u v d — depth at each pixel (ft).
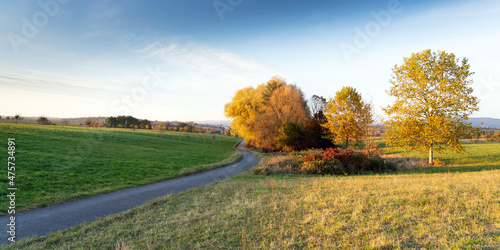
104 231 22.94
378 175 55.31
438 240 15.46
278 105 144.66
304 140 134.72
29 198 33.78
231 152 141.49
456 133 69.72
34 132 101.96
